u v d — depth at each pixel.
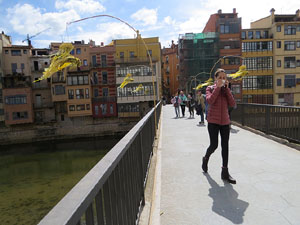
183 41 48.53
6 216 17.30
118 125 45.50
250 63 45.62
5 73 45.06
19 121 43.97
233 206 3.17
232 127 10.48
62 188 22.31
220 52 46.50
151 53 45.59
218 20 47.03
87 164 29.94
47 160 32.62
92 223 1.16
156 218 2.86
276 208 3.07
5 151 38.88
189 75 48.31
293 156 5.36
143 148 3.77
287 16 46.72
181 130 10.21
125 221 2.03
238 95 44.97
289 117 6.75
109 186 1.57
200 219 2.89
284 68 45.19
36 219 16.70
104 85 46.16
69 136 45.12
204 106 11.91
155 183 4.07
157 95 44.84
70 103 45.09
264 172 4.39
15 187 23.14
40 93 46.41
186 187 3.88
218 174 4.41
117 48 45.94
